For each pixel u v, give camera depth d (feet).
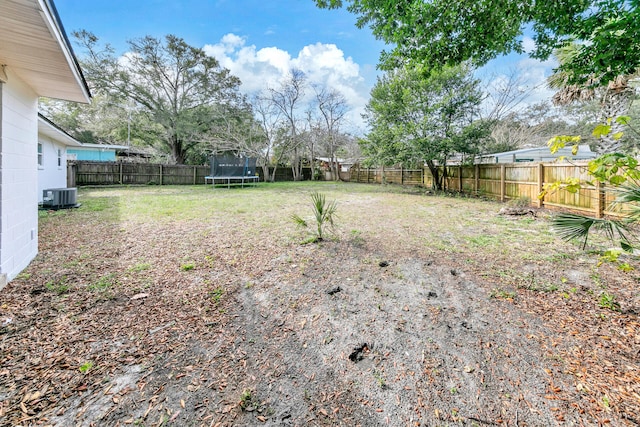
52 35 6.84
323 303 7.73
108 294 7.98
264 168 61.41
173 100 60.64
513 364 5.43
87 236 13.88
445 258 11.25
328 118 63.57
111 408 4.33
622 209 15.79
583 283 8.89
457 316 7.12
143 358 5.45
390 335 6.37
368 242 13.34
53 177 28.02
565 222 8.02
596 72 11.14
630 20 9.04
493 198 30.12
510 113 53.42
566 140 6.43
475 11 11.59
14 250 9.02
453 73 31.99
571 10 10.34
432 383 4.99
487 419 4.28
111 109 57.88
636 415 4.26
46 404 4.34
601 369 5.24
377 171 57.36
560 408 4.43
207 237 14.03
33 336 5.98
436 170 38.91
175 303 7.59
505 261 10.91
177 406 4.42
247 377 5.08
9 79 8.79
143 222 17.26
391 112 36.09
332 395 4.73
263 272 9.78
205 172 53.93
